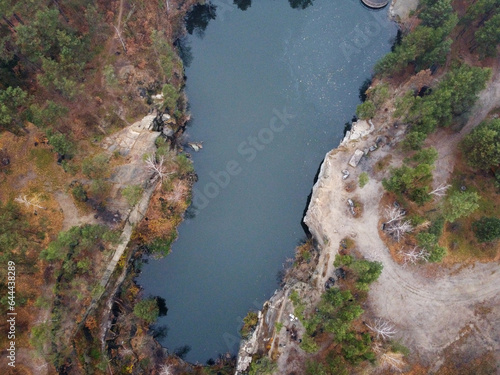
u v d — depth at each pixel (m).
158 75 84.56
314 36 92.69
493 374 66.88
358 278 68.81
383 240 72.69
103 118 77.94
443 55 79.06
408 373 66.62
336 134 85.00
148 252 77.44
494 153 68.88
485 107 82.69
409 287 71.00
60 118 71.25
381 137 79.88
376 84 86.94
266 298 75.88
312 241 77.50
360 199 75.12
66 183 71.12
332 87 88.25
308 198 81.31
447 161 77.94
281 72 90.50
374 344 66.75
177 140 85.00
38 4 69.06
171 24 93.56
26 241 63.03
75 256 66.62
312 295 71.12
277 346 68.50
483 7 78.88
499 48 85.88
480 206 74.75
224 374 71.12
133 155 75.69
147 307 71.88
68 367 63.28
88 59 78.44
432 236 65.56
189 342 74.50
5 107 61.06
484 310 70.00
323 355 67.31
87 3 78.25
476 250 72.38
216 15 97.75
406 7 93.06
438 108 72.25
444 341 68.62
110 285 70.12
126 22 84.88
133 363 69.56
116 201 71.94
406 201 74.19
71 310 65.31
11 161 70.12
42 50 68.50
